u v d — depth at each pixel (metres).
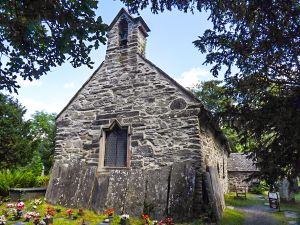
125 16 12.09
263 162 5.33
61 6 3.79
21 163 19.67
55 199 9.93
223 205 10.59
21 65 4.15
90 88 11.77
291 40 5.20
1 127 19.02
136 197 8.74
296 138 4.48
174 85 9.98
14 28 3.87
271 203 12.88
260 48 5.54
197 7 5.61
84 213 8.49
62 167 10.77
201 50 6.00
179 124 9.49
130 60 11.27
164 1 5.55
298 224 8.97
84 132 11.26
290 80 5.52
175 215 8.05
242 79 5.81
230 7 5.32
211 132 11.86
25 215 7.58
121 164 10.22
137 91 10.66
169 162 9.27
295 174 5.07
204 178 8.73
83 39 4.07
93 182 9.73
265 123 5.10
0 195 11.09
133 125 10.29
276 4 4.99
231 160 22.97
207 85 8.20
